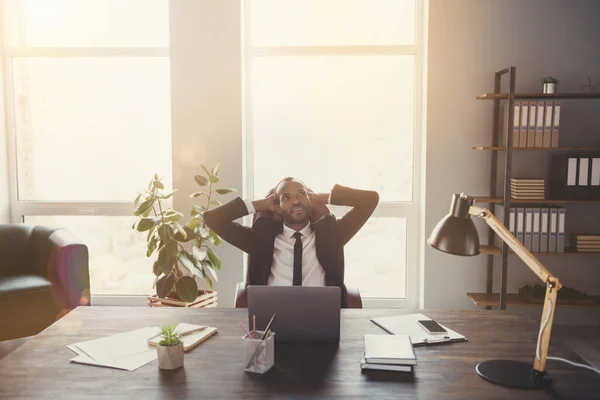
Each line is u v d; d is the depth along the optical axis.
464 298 4.43
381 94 4.54
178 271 3.77
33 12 4.61
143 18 4.56
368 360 1.80
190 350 1.97
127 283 4.79
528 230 4.02
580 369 1.81
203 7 4.30
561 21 4.21
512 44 4.23
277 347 2.00
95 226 4.75
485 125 4.29
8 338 3.64
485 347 2.00
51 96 4.68
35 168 4.75
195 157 4.41
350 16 4.49
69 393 1.64
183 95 4.37
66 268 3.79
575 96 3.86
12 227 4.23
